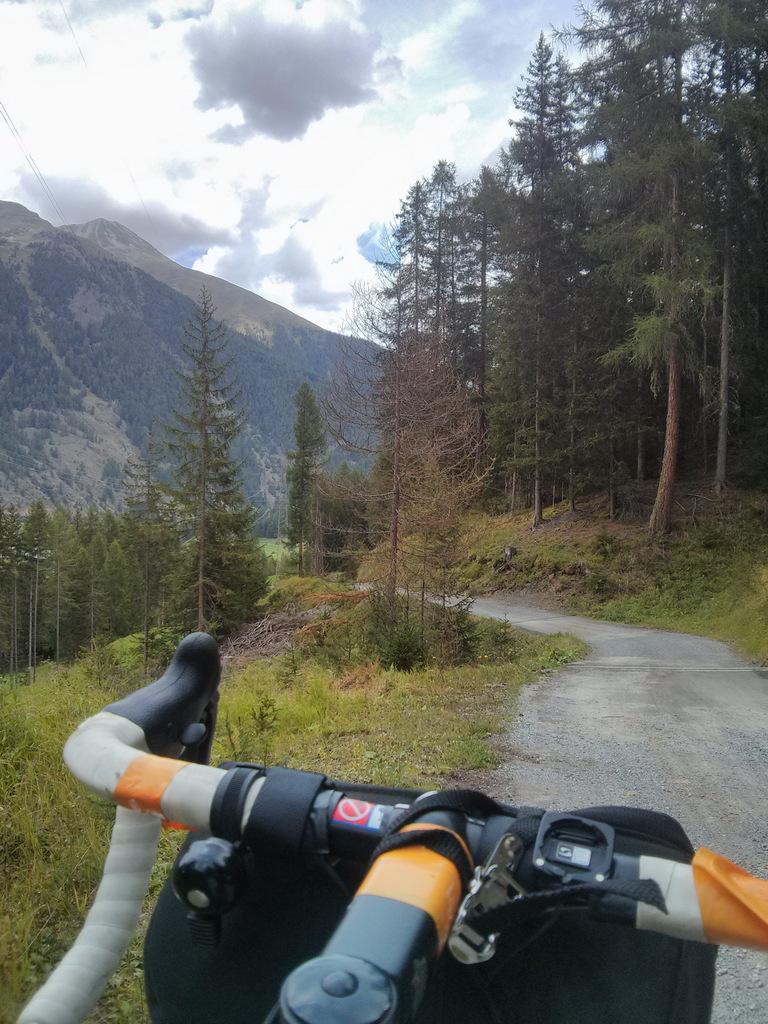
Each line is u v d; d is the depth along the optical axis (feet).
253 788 4.04
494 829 3.87
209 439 122.11
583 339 142.72
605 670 55.36
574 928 4.10
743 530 115.03
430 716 32.45
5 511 265.13
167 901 4.93
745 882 3.43
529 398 150.30
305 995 2.44
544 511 156.04
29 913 9.68
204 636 5.19
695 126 100.27
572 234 142.51
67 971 3.86
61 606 269.85
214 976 4.58
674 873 3.46
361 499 69.36
